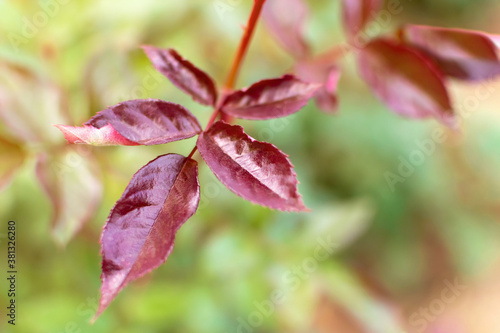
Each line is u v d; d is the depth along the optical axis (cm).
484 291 65
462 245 64
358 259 60
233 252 32
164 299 31
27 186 32
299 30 28
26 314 30
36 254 33
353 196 55
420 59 25
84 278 33
